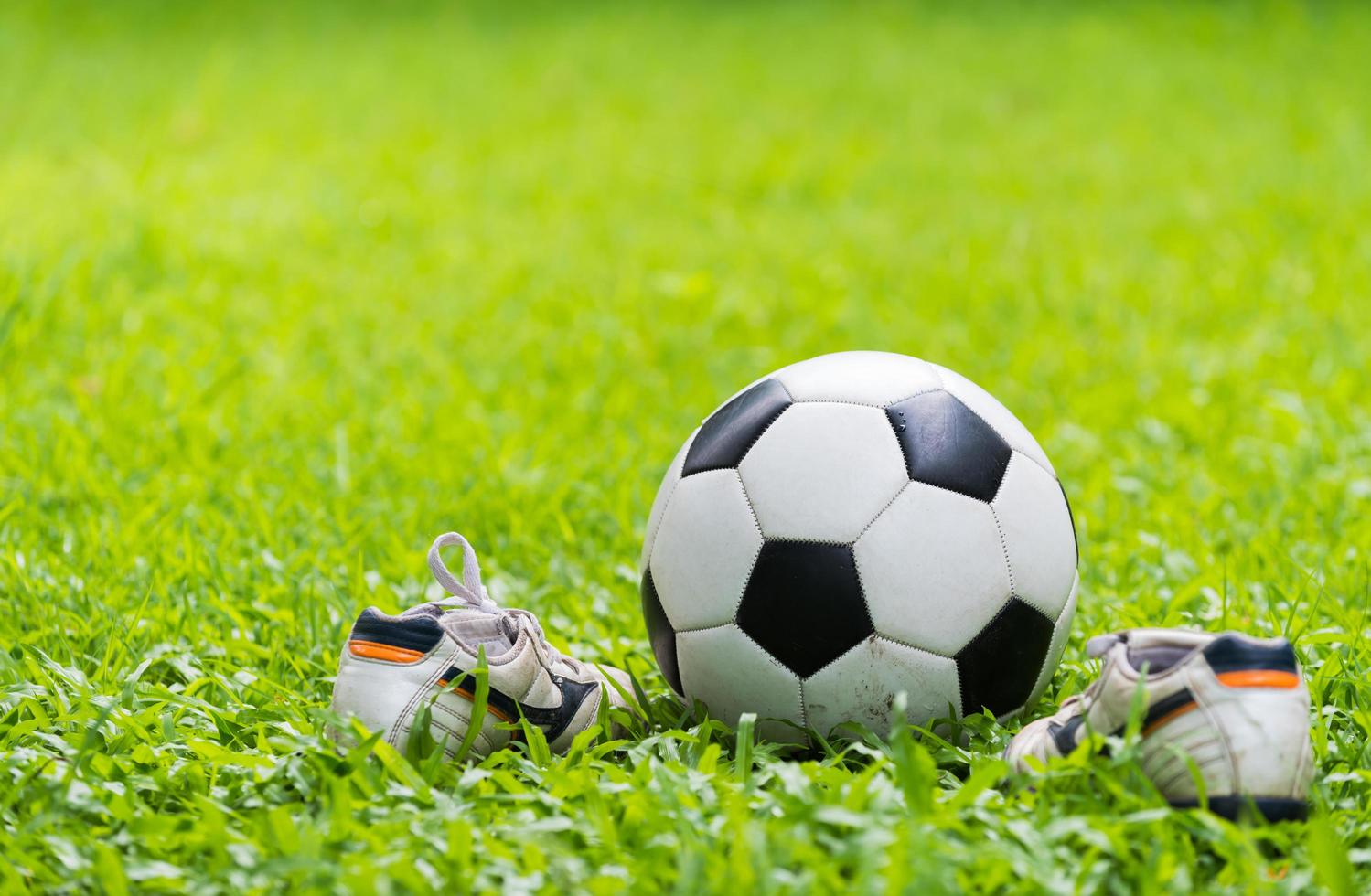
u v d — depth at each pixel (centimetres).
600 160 1020
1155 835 191
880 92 1231
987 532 235
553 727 240
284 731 238
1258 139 1023
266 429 469
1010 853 182
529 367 573
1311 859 189
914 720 236
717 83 1274
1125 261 745
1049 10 1506
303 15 1537
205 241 737
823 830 195
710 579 239
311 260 738
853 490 232
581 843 198
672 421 496
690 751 233
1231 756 197
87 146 959
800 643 232
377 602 316
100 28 1399
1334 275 679
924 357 585
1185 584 334
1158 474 441
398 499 406
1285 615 304
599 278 727
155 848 196
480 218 856
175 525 373
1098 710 212
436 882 184
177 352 560
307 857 184
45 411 470
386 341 597
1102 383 543
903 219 864
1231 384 536
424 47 1410
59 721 243
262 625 302
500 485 415
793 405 244
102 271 650
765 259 771
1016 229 807
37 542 351
